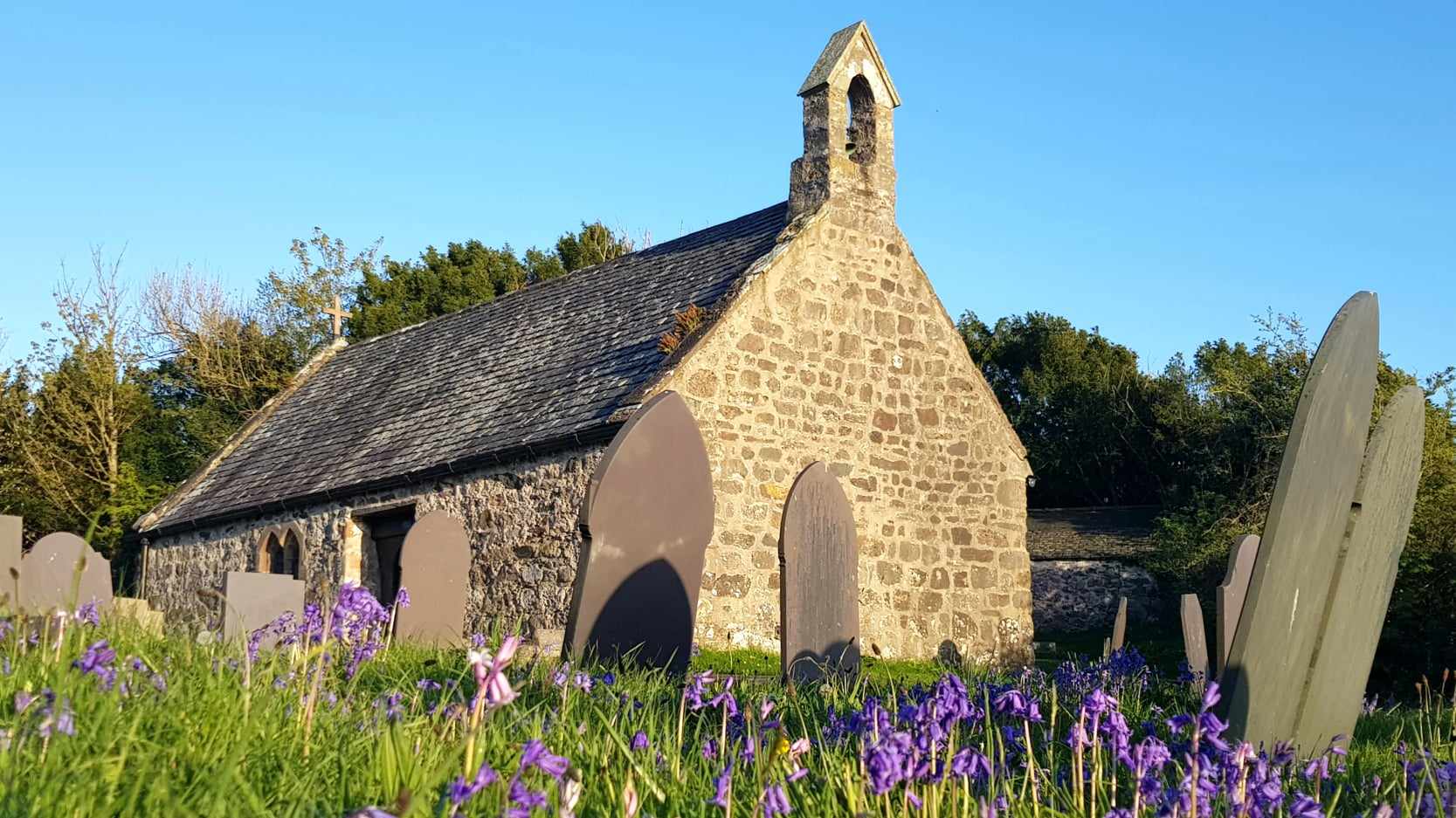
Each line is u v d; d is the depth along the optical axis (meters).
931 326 17.12
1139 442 41.12
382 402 21.00
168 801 2.68
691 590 8.44
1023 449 17.67
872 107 17.16
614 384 15.45
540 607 14.77
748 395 15.14
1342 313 5.26
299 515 19.14
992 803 3.29
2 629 5.39
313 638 5.68
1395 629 18.84
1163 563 30.03
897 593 16.11
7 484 30.64
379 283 42.16
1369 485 5.61
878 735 3.44
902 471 16.44
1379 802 3.95
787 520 7.98
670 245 19.56
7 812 2.58
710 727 4.88
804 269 15.95
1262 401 33.16
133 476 31.16
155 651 5.95
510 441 15.70
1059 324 45.62
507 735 4.10
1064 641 28.12
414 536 11.30
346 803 3.07
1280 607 5.11
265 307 40.50
